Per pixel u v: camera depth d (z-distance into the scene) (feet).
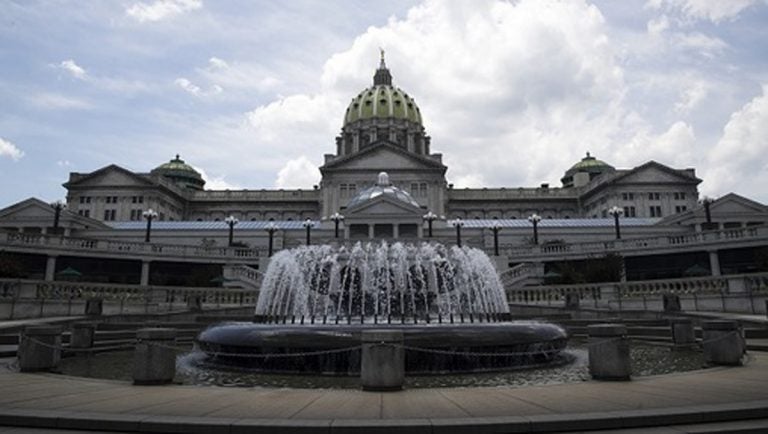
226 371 45.47
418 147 433.48
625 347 37.27
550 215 382.63
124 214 334.24
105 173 338.95
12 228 234.17
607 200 336.49
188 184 435.53
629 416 25.30
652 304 100.12
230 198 388.16
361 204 250.37
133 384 36.14
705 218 230.07
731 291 88.94
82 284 97.71
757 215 230.48
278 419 25.70
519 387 34.40
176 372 44.96
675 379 36.50
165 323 77.56
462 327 45.39
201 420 25.30
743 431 24.45
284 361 43.96
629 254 174.81
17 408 27.81
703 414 25.96
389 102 429.79
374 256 110.32
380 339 34.42
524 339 45.52
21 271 122.01
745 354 49.26
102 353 59.67
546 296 118.11
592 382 36.22
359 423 24.73
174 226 249.96
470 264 108.88
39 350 43.11
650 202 332.39
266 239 242.37
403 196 278.67
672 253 170.81
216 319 89.51
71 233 236.43
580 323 82.74
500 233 238.89
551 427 24.67
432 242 212.23
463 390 33.45
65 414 26.40
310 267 106.73
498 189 390.42
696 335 63.57
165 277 179.01
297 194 392.47
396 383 33.83
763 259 138.62
